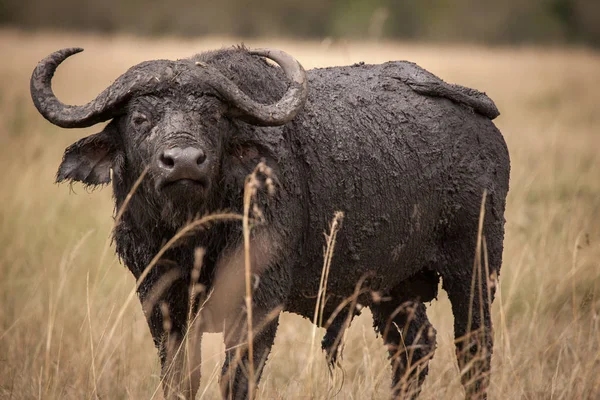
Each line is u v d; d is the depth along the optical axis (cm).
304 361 2192
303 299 1919
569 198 3553
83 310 2294
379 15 3284
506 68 10500
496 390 2019
